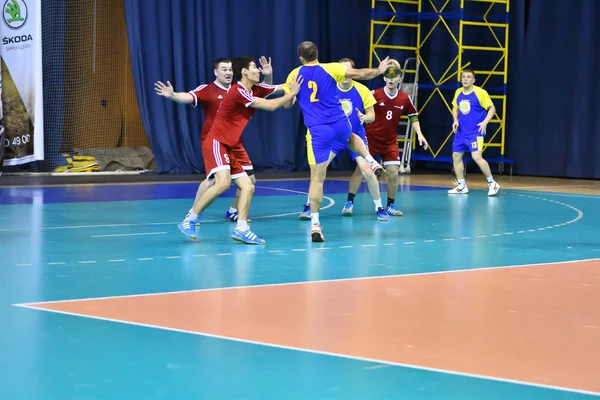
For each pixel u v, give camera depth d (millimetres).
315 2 21141
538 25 20562
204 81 19672
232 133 9102
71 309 5914
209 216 11570
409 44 22188
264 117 20812
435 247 8945
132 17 18719
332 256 8297
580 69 19844
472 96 15094
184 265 7711
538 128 20703
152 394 4137
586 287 6859
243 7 20281
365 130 11852
